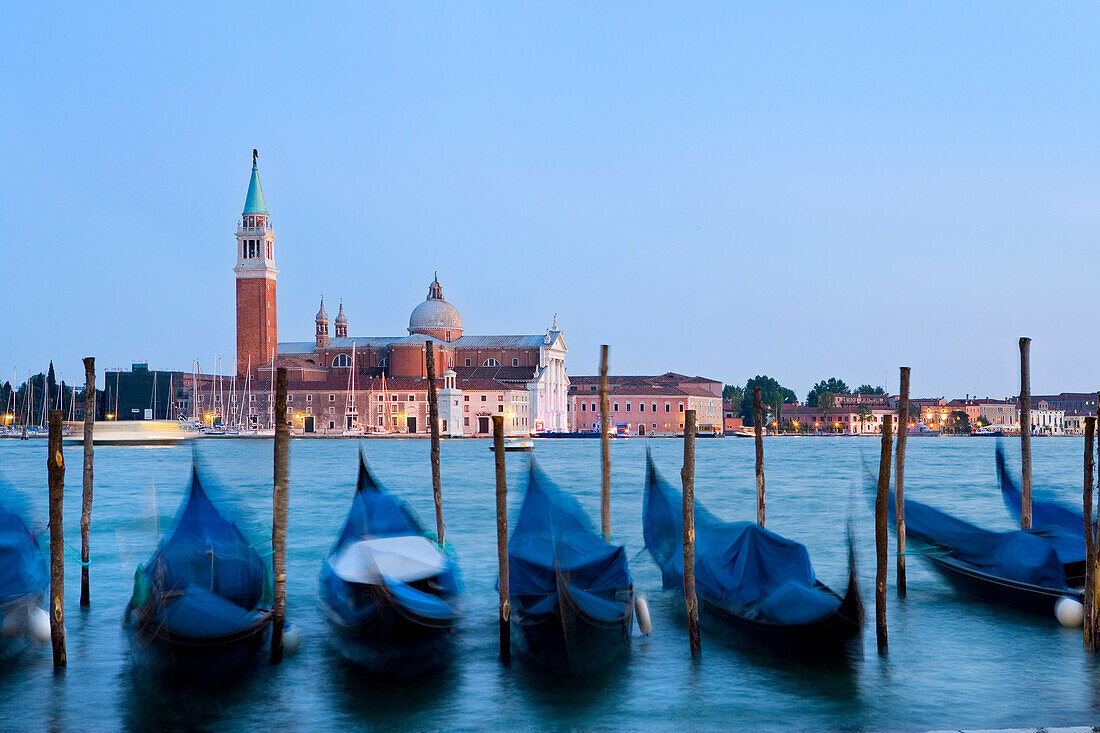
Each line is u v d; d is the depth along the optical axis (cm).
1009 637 2445
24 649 2369
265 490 6806
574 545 2525
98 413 19750
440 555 2472
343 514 5106
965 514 5200
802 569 2348
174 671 2034
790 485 7306
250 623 2142
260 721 1919
